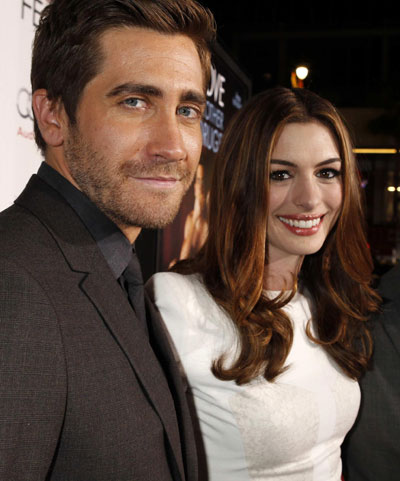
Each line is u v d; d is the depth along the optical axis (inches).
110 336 31.7
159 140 32.7
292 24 463.2
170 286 52.2
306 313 55.9
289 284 56.1
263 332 50.3
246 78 182.4
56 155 34.6
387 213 445.7
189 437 38.6
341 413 51.9
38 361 25.8
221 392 49.7
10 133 71.9
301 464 49.4
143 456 31.1
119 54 32.0
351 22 460.4
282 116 50.3
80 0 32.4
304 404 49.9
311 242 52.4
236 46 475.2
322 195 52.4
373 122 418.9
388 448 55.1
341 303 55.3
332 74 483.8
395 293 58.9
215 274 53.8
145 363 33.6
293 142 50.2
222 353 49.8
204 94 38.1
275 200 51.6
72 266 31.5
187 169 35.6
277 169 51.0
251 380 49.7
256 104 52.3
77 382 28.2
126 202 32.9
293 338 52.5
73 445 28.2
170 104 33.2
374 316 57.7
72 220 33.6
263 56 485.1
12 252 28.4
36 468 25.3
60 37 33.1
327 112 51.1
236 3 432.1
